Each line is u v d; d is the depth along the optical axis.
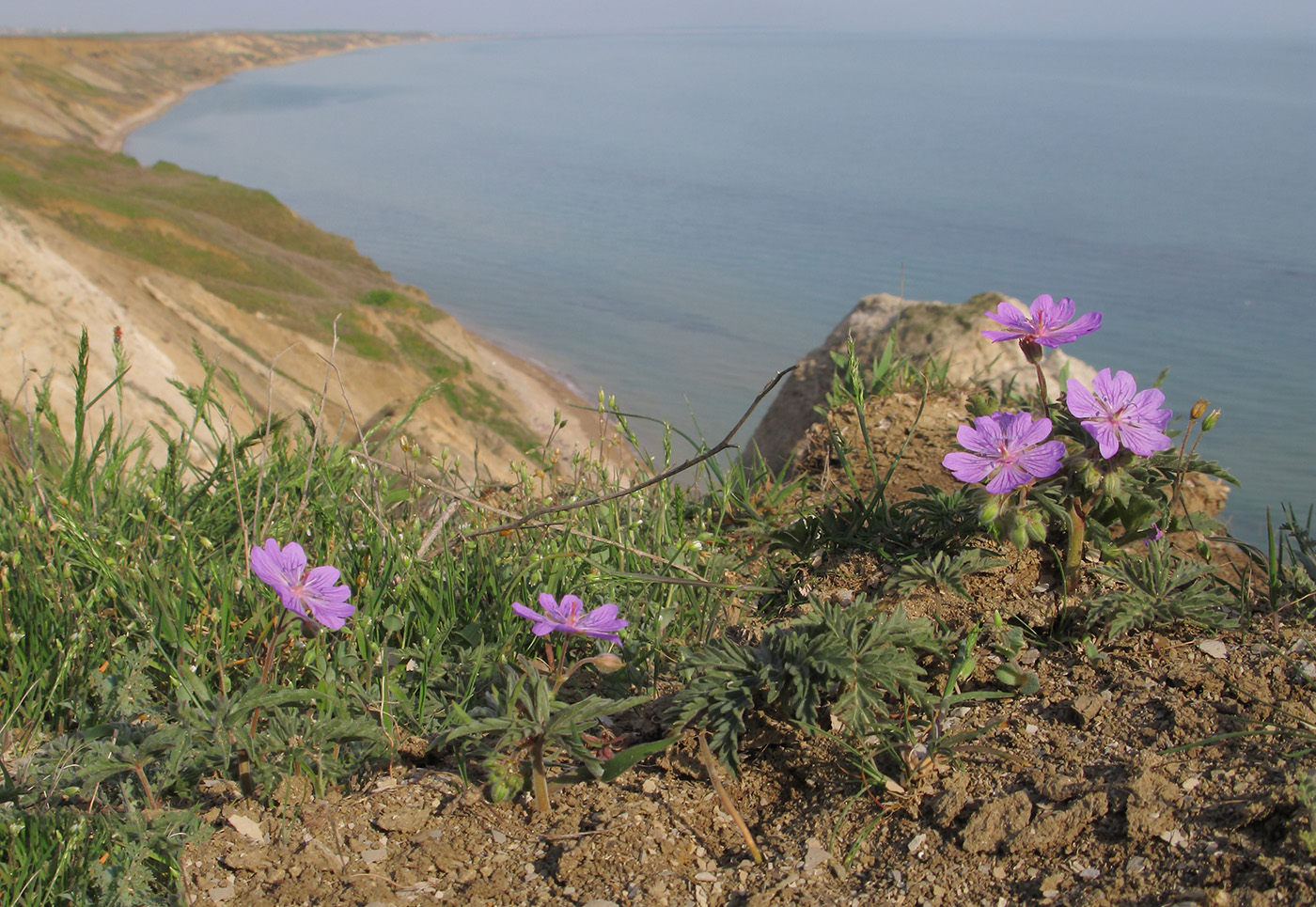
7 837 1.88
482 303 77.62
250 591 2.44
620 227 113.25
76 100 159.75
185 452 3.23
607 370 61.22
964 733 1.97
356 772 2.17
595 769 1.97
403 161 160.75
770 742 2.17
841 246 104.69
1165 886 1.62
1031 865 1.75
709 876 1.86
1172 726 1.97
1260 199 141.00
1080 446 2.34
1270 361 62.50
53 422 3.31
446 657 2.49
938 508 2.59
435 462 3.39
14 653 2.39
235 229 63.41
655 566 2.79
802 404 7.85
